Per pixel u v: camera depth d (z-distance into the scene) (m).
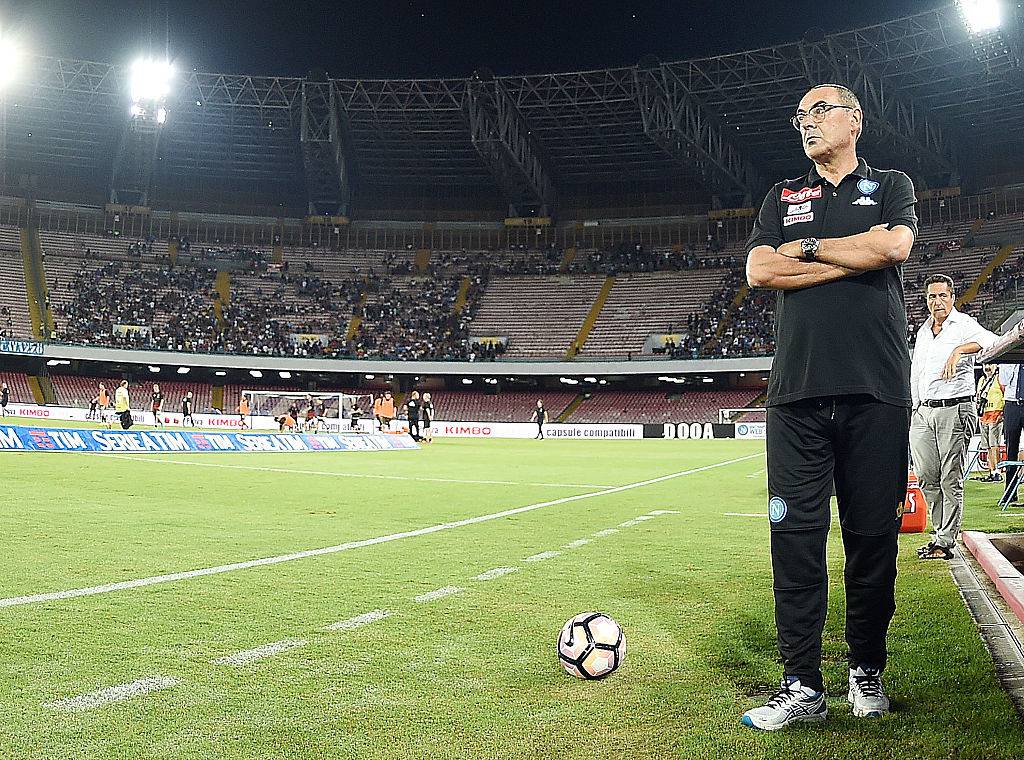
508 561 6.19
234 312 59.22
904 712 3.02
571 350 58.31
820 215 3.34
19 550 6.40
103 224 61.72
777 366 3.31
